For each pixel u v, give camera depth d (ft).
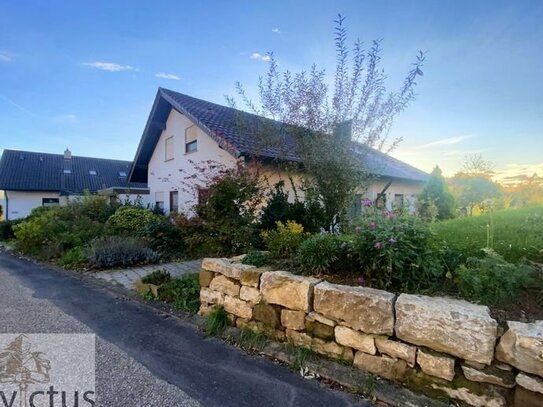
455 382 6.40
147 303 13.99
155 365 8.65
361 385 7.29
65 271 21.45
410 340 7.00
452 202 26.66
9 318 12.26
